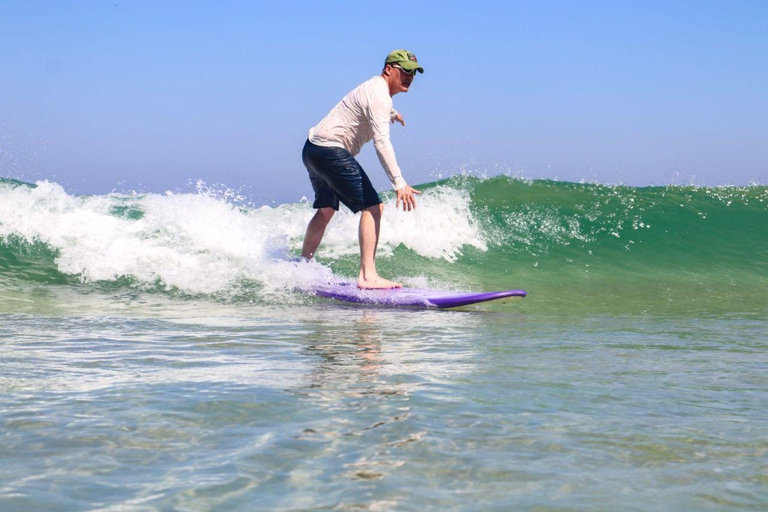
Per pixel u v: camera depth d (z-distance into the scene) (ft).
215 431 6.09
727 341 11.84
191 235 19.49
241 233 19.90
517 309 16.65
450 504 4.62
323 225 18.86
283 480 5.00
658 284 21.63
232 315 14.24
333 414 6.64
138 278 17.74
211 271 18.04
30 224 19.12
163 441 5.82
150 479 5.00
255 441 5.83
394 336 11.80
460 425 6.34
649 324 14.12
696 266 24.08
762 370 9.22
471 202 26.61
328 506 4.57
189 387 7.65
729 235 27.09
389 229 22.99
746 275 23.41
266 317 14.02
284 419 6.47
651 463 5.44
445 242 23.22
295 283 17.67
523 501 4.69
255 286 17.62
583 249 24.58
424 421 6.45
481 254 23.26
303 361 9.32
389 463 5.35
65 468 5.20
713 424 6.53
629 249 24.97
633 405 7.21
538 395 7.56
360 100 17.10
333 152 17.21
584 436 6.08
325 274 18.29
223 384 7.81
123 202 21.27
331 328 12.64
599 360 9.80
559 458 5.52
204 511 4.49
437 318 14.57
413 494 4.77
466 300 16.51
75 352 9.70
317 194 18.52
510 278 21.20
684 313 16.37
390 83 17.47
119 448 5.64
